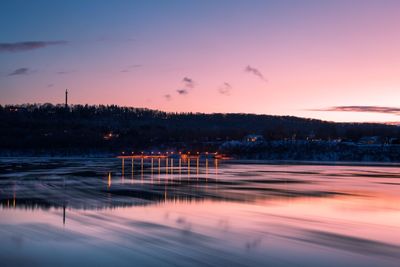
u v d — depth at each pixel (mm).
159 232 24156
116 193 42656
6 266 18078
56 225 25938
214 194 42469
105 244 21438
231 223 26922
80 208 32469
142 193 42781
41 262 18562
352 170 94375
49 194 41344
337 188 50156
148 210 31719
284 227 25875
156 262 18547
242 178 65688
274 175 73750
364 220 28531
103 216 29078
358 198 40281
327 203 36625
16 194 41250
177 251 20234
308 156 186875
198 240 22344
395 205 35625
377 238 23188
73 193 42344
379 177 70750
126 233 23844
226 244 21562
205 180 60969
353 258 19375
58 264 18312
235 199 38625
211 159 191625
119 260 18812
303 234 24000
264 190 47000
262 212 31359
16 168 91500
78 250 20359
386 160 169000
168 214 30031
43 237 22875
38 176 66250
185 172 81500
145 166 107812
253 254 19812
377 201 38156
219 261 18719
